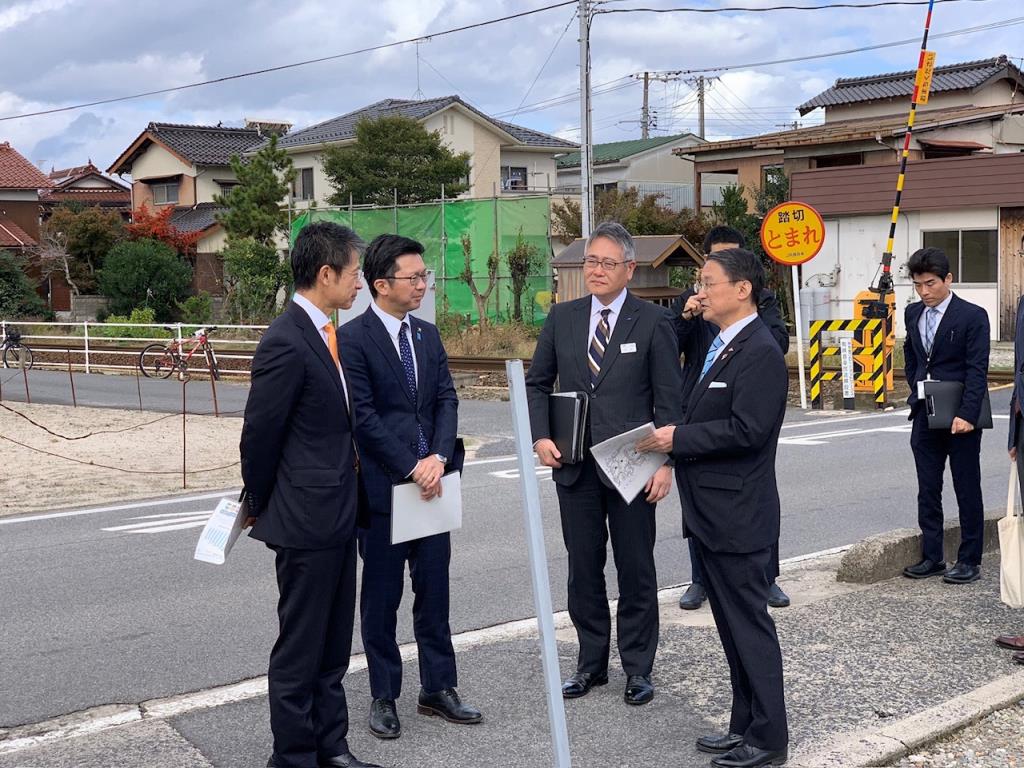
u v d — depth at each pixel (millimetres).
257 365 3969
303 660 4078
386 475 4699
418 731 4727
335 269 4055
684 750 4449
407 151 37656
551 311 5230
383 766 4348
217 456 13297
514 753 4461
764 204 31172
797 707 4820
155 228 42812
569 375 5082
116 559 8062
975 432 6664
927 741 4395
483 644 5930
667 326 5035
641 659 4996
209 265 43906
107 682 5426
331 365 4066
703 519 4215
